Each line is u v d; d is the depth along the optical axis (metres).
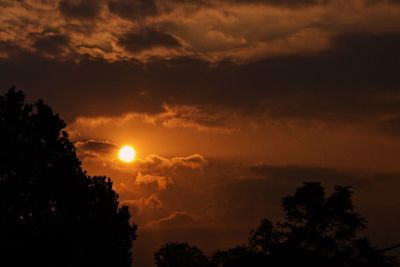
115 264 65.75
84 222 61.69
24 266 56.31
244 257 78.62
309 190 77.50
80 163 62.31
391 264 75.81
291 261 75.62
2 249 55.59
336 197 76.81
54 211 60.47
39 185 58.03
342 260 75.00
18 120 58.75
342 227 76.69
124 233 66.94
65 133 61.31
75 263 60.47
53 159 59.69
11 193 56.84
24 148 58.25
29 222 57.94
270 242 79.06
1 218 56.62
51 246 57.62
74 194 60.38
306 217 77.69
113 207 66.12
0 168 57.41
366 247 75.56
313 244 76.75
